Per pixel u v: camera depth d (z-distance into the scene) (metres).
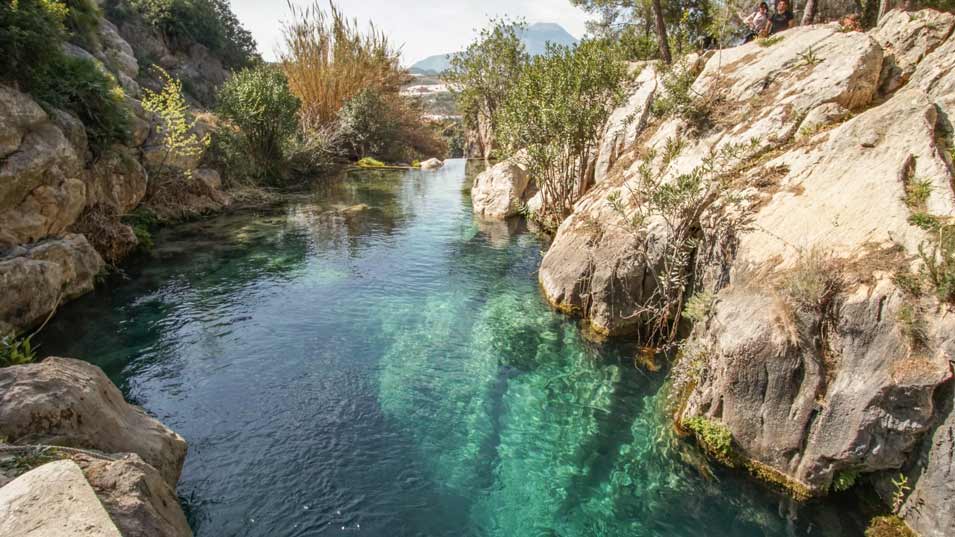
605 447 6.51
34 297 8.95
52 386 4.73
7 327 8.33
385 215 19.48
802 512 5.31
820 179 6.95
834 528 5.11
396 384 7.86
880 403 4.79
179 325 9.64
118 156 13.73
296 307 10.61
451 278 12.41
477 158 44.56
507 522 5.39
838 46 9.26
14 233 9.45
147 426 5.49
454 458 6.31
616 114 14.14
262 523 5.29
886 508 5.05
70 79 11.76
